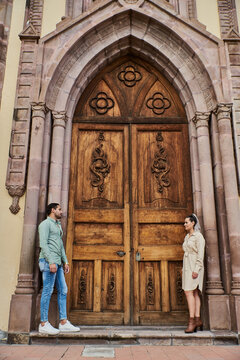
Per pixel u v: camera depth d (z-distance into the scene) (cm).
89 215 517
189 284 423
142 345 391
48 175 502
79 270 496
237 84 526
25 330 408
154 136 561
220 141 500
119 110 574
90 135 557
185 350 364
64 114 522
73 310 477
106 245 506
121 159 548
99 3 555
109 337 401
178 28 548
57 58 525
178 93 577
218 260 464
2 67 541
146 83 591
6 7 575
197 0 588
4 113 519
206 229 475
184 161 546
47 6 577
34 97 504
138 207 524
